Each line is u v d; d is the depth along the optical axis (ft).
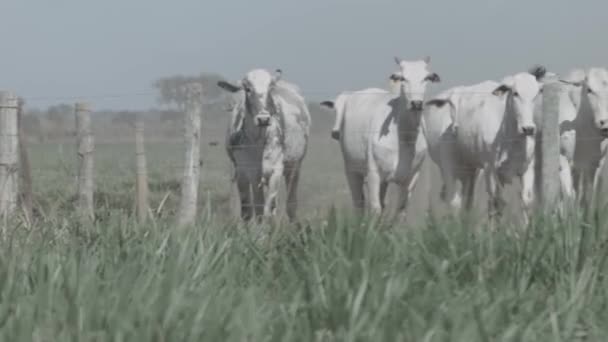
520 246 34.22
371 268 31.12
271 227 40.81
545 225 35.63
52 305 28.32
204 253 33.55
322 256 33.17
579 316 29.17
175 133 169.89
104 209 46.44
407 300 29.12
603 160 58.75
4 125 52.80
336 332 26.48
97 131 182.39
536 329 27.32
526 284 31.73
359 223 36.35
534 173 57.47
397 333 25.67
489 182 57.00
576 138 58.13
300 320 27.14
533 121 56.65
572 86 58.85
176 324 26.53
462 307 27.78
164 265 32.99
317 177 99.35
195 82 52.24
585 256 33.50
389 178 57.16
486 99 58.70
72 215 45.93
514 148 55.31
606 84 56.54
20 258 33.83
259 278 33.76
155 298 28.19
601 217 35.58
